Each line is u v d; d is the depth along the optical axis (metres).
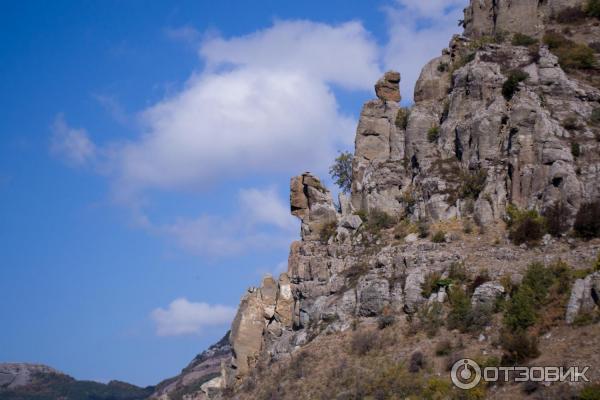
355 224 84.00
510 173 76.31
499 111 79.19
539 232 72.38
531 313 65.00
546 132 76.12
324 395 68.69
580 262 68.12
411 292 72.06
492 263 71.62
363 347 70.94
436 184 79.75
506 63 83.75
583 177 73.62
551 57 82.31
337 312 76.94
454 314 68.81
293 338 79.31
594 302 63.06
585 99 80.31
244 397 78.06
